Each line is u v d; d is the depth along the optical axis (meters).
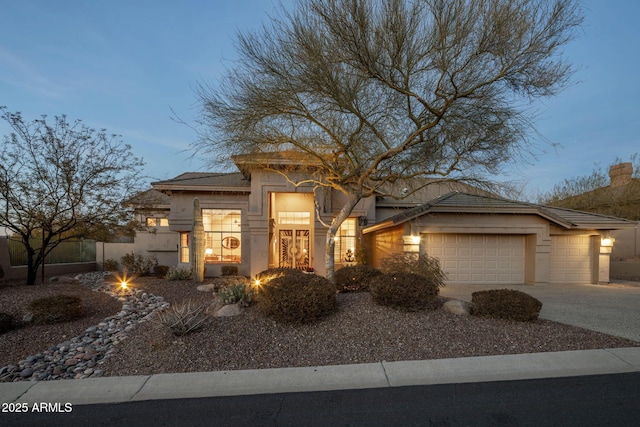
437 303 7.62
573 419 3.70
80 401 4.32
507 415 3.80
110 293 11.09
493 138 8.59
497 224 13.62
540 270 13.55
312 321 6.63
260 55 8.44
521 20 7.23
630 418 3.71
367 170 9.62
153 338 6.16
